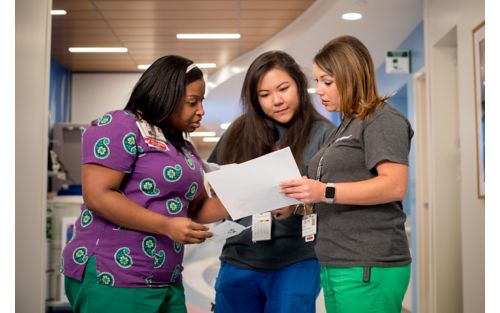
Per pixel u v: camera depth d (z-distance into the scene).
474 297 3.73
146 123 1.96
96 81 9.48
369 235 1.89
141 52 8.31
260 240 2.48
